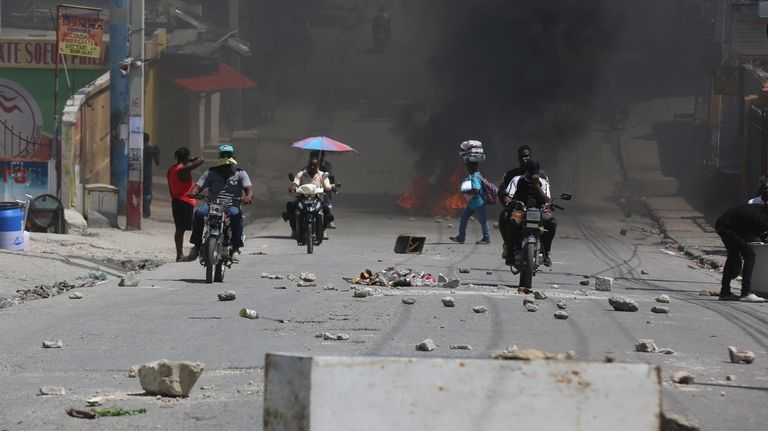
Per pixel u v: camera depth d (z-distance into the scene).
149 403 22.45
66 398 23.09
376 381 15.11
